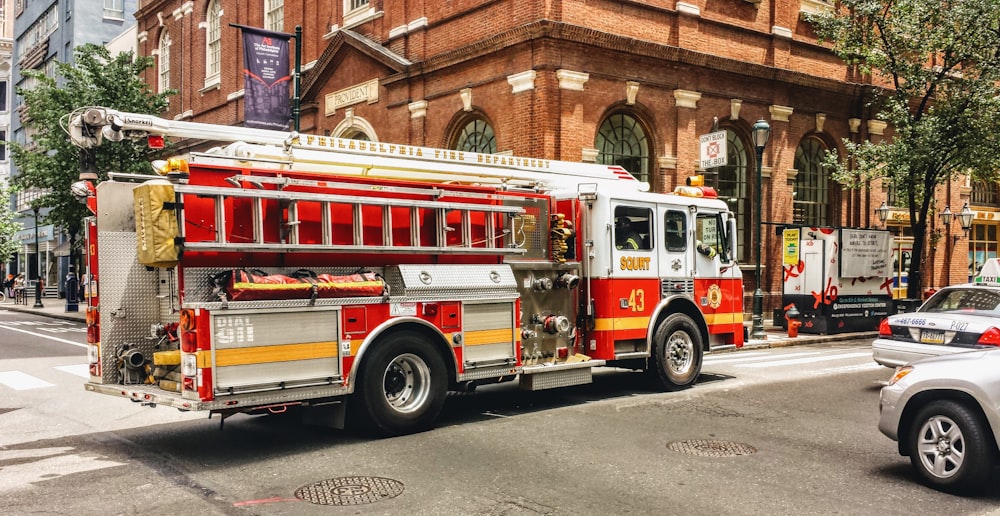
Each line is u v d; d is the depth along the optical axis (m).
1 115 56.19
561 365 9.31
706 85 19.83
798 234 19.81
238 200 7.04
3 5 59.12
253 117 15.74
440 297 8.15
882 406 6.39
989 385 5.70
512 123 17.45
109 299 7.64
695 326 10.88
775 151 21.48
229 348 6.70
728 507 5.55
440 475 6.35
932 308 10.84
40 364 14.46
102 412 9.68
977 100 18.53
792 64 21.92
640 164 19.02
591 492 5.88
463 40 19.00
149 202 6.61
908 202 20.55
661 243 10.55
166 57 33.88
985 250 29.14
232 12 28.48
